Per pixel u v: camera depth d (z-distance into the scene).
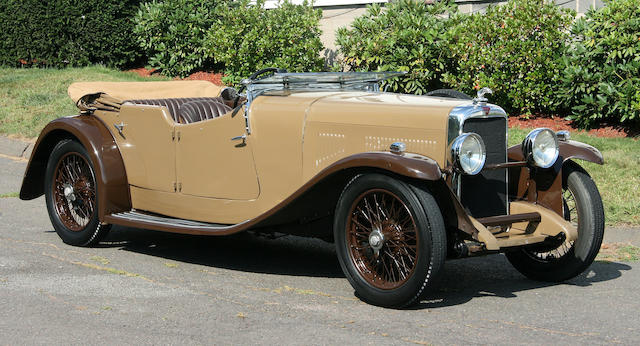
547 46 9.96
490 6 10.50
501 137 5.08
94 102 6.39
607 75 9.36
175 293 4.86
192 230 5.49
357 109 5.04
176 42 13.48
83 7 14.55
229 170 5.57
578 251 5.12
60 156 6.35
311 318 4.37
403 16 10.98
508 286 5.21
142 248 6.25
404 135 4.84
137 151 6.09
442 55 10.63
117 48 14.59
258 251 6.22
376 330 4.15
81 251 6.06
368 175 4.59
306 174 5.19
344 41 11.24
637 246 6.28
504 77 10.04
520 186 5.32
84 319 4.29
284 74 5.49
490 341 3.98
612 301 4.80
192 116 6.08
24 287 4.91
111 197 6.05
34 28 14.77
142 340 3.96
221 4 13.45
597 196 5.13
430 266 4.38
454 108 4.77
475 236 4.52
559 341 3.99
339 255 4.80
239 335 4.05
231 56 12.24
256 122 5.40
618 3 9.37
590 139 9.09
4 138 11.41
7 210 7.59
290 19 12.16
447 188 4.46
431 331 4.14
